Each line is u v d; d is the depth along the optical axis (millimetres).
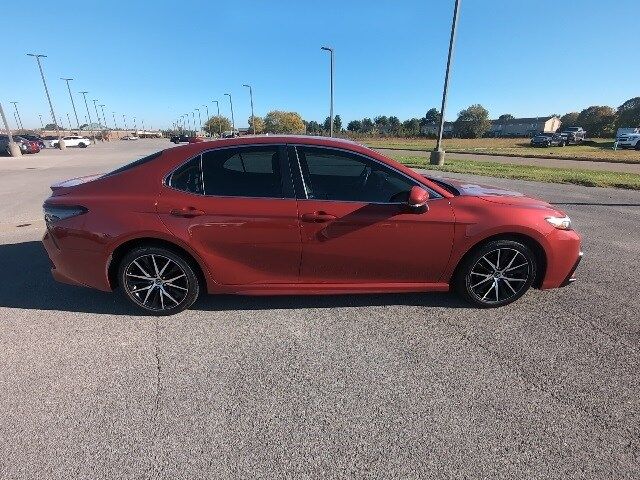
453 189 3723
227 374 2725
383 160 3357
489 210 3391
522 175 13773
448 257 3404
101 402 2461
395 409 2400
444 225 3309
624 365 2824
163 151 3414
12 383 2631
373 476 1951
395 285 3508
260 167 3322
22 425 2277
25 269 4605
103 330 3279
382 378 2684
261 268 3379
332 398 2494
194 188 3293
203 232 3236
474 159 22516
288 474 1963
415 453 2090
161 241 3314
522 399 2486
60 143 42938
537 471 1982
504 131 108438
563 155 25719
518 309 3635
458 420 2314
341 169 3348
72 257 3350
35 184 12305
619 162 20812
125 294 3430
